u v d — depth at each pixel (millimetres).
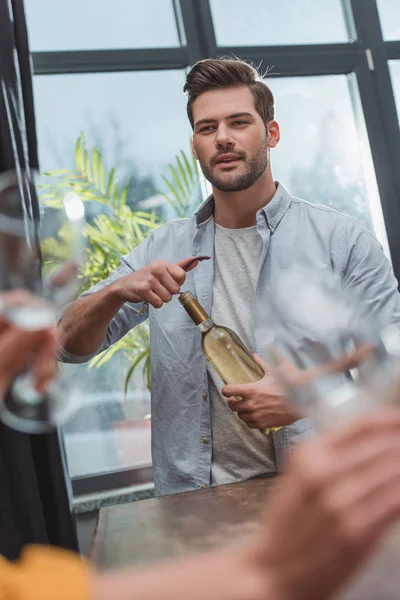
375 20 3303
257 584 311
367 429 289
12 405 725
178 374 1539
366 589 568
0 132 2537
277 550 311
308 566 300
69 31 3049
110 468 2895
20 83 2621
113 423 2908
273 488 1120
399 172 3213
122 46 3090
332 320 474
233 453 1478
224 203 1586
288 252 1557
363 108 3223
